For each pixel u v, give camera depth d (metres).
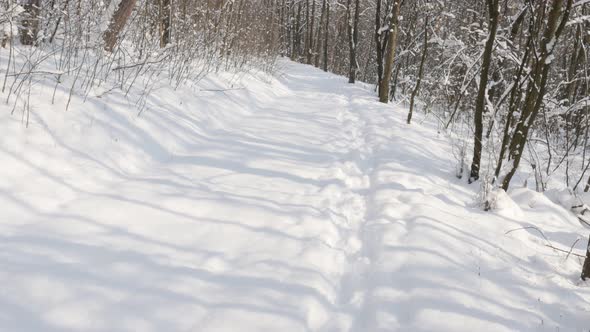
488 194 4.16
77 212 2.96
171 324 2.08
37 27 4.75
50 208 2.93
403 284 2.67
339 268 2.88
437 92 9.68
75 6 4.88
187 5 8.24
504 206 4.08
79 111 4.05
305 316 2.26
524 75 4.83
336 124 7.60
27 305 2.02
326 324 2.29
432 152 6.18
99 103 4.41
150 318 2.09
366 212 3.87
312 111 8.81
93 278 2.31
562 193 4.78
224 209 3.44
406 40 12.89
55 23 4.98
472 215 3.96
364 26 31.30
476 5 11.38
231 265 2.67
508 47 5.43
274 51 14.38
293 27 34.00
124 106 4.70
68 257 2.45
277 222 3.32
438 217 3.67
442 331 2.23
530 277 2.90
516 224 3.83
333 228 3.42
